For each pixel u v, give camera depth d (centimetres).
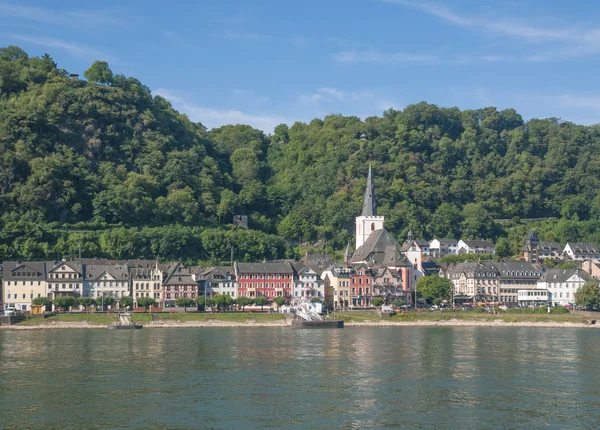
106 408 12406
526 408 12494
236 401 12912
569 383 14488
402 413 12162
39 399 13025
